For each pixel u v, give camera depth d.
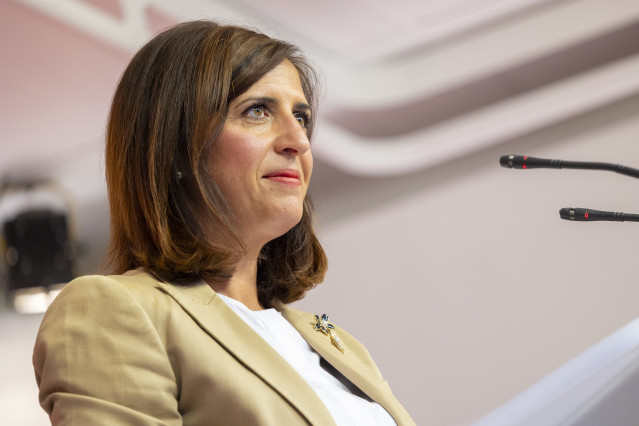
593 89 8.19
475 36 8.48
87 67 7.40
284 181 3.37
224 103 3.29
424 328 8.96
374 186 9.23
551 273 8.53
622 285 8.23
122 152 3.36
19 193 8.48
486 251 8.83
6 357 8.23
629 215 3.51
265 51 3.45
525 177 8.76
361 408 3.40
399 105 8.59
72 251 8.20
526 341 8.55
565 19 8.16
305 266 3.86
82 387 2.78
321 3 7.77
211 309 3.15
